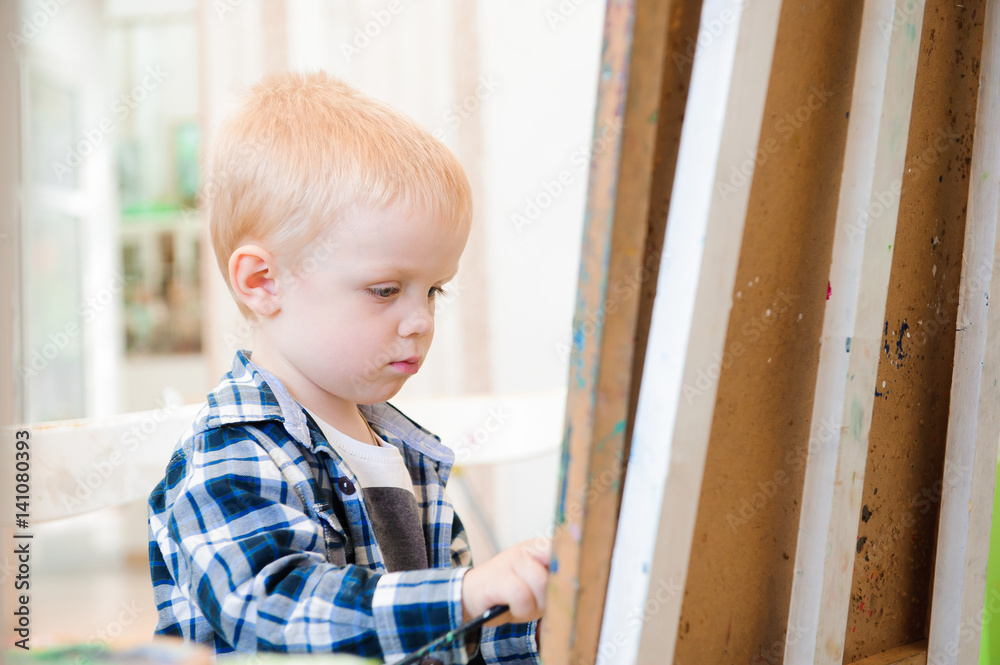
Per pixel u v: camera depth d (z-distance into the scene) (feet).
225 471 1.79
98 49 9.99
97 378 9.84
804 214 1.41
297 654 1.47
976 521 1.80
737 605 1.48
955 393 1.80
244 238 2.05
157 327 10.88
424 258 1.99
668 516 1.17
